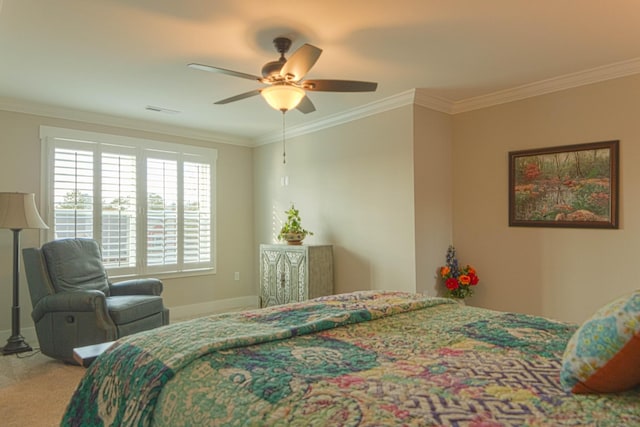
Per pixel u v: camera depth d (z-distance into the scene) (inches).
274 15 96.3
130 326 136.2
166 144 202.7
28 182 164.4
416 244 155.2
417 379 45.9
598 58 123.0
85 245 157.5
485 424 35.7
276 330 63.6
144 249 193.9
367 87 106.8
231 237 227.5
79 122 177.2
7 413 99.2
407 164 157.0
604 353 40.4
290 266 183.8
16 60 121.3
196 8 93.0
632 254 126.6
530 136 148.9
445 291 164.6
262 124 198.5
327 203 190.1
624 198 128.2
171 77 135.6
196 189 213.0
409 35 106.9
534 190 147.3
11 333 160.4
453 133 171.0
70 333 130.0
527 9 94.5
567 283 139.7
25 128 164.1
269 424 38.2
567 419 36.7
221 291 222.5
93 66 126.2
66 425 60.3
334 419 37.4
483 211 161.6
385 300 86.3
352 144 178.5
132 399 50.8
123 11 94.0
